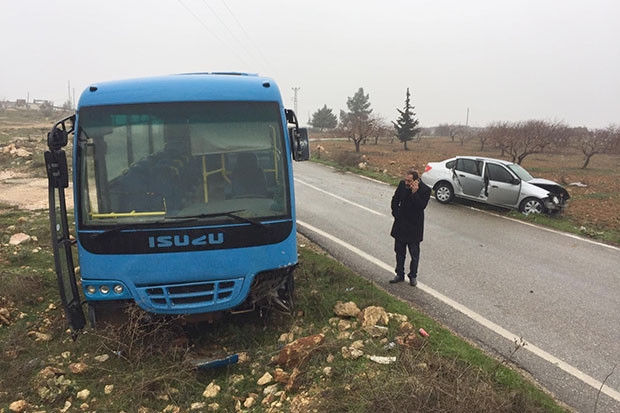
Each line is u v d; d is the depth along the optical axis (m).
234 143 4.96
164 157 4.82
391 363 4.66
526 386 4.55
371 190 17.58
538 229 12.18
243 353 5.01
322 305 6.14
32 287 6.59
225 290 4.83
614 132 36.34
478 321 6.30
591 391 4.74
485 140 49.81
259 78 5.36
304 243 9.87
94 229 4.61
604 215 14.59
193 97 4.97
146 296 4.68
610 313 6.73
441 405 3.81
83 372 4.62
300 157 5.48
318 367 4.65
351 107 91.44
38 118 60.44
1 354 4.91
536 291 7.54
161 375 4.55
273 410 4.03
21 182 18.17
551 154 43.72
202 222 4.68
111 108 4.81
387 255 9.24
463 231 11.65
